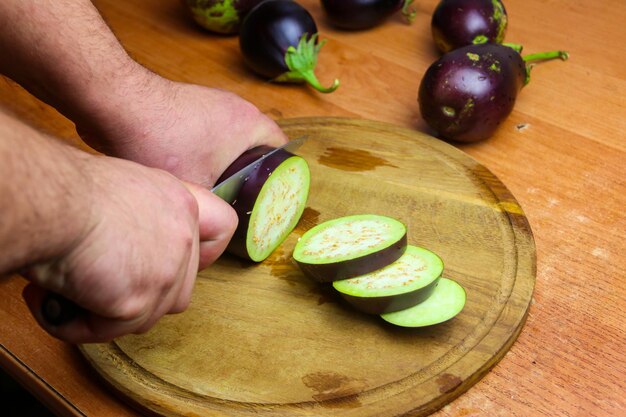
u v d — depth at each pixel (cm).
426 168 89
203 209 68
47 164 54
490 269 79
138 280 59
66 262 57
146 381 73
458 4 100
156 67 107
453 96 89
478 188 87
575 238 83
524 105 98
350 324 76
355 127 95
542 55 101
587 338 75
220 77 105
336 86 99
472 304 77
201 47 110
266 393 71
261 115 86
